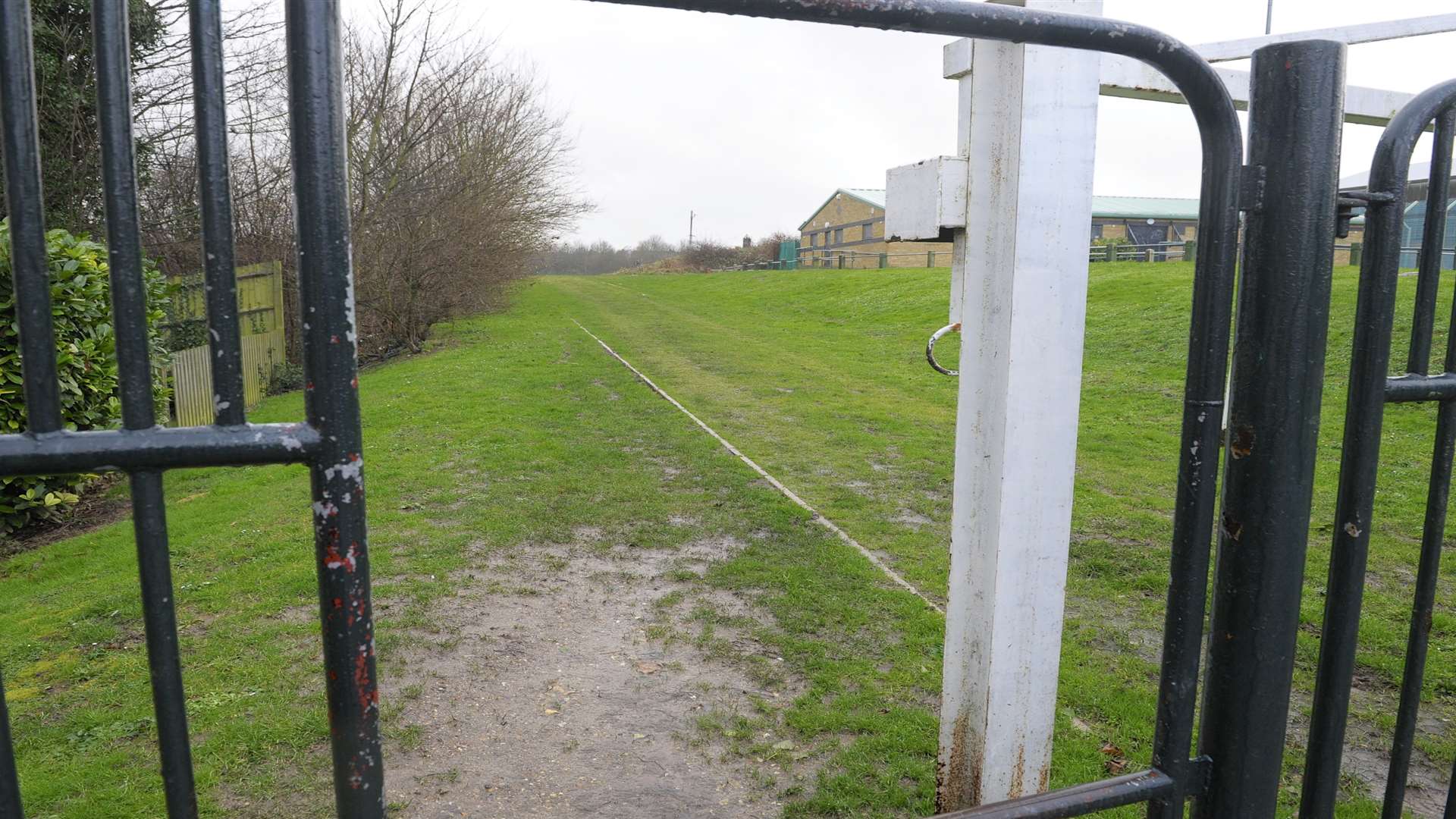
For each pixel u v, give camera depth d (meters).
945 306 22.17
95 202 11.23
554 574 4.93
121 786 2.86
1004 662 2.11
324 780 2.92
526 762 3.04
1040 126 1.92
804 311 25.77
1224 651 1.22
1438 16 2.70
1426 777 2.95
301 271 0.81
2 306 5.68
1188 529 1.17
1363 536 1.32
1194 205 49.25
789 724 3.27
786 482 7.09
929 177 2.12
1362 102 2.65
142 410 0.79
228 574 4.86
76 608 4.46
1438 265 1.31
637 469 7.47
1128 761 2.97
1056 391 2.04
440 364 14.83
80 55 10.93
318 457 0.82
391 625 4.18
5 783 0.79
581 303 31.39
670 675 3.70
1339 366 9.80
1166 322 15.26
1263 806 1.22
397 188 17.39
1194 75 1.08
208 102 0.77
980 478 2.13
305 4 0.77
